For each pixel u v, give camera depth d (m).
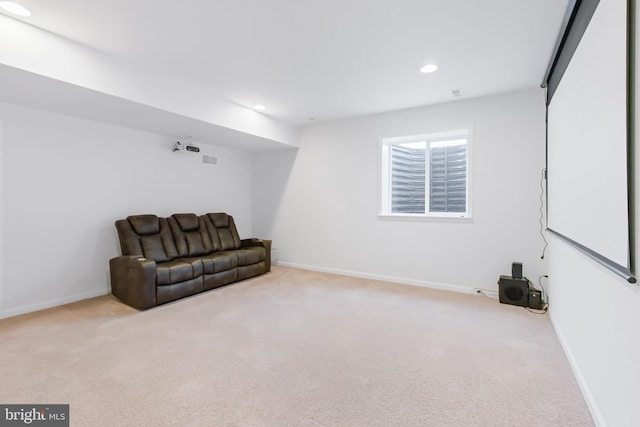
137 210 4.27
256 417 1.63
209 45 2.65
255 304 3.48
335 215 5.07
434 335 2.66
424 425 1.57
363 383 1.94
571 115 2.10
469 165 3.95
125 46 2.68
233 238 5.09
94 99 2.97
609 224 1.42
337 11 2.16
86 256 3.75
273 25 2.34
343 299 3.67
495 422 1.60
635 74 1.19
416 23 2.30
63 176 3.54
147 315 3.13
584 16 1.82
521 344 2.49
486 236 3.86
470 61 2.90
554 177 2.76
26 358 2.23
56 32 2.46
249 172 6.05
